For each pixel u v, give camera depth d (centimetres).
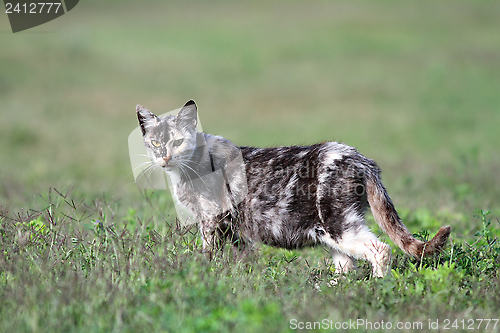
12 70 3909
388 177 1884
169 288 645
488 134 2783
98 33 5319
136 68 4269
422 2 6500
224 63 4503
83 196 1340
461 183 1619
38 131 2669
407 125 3014
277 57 4666
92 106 3331
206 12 6594
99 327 558
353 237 780
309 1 6894
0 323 565
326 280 747
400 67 4303
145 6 6994
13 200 1255
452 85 3850
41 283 657
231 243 856
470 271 764
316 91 3788
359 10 6272
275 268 786
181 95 3691
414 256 786
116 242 780
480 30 5328
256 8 6688
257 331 535
